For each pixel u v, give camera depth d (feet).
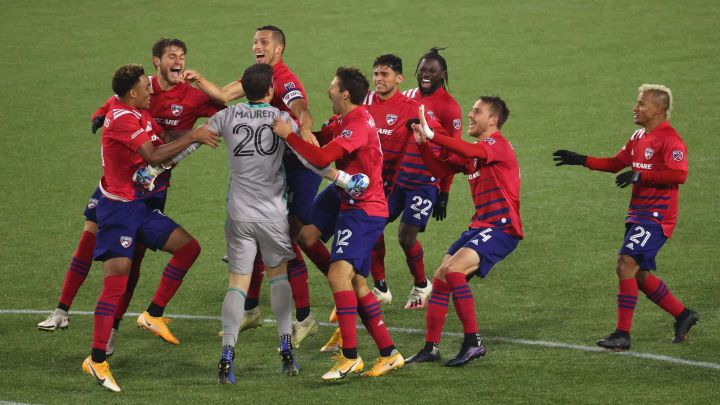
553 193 139.03
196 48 213.66
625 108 174.40
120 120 82.48
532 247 119.34
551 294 104.06
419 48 210.79
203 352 89.56
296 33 222.69
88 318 99.14
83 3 246.88
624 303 87.20
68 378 82.17
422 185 102.53
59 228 128.77
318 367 85.05
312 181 94.07
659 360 84.74
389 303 104.17
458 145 82.99
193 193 143.13
